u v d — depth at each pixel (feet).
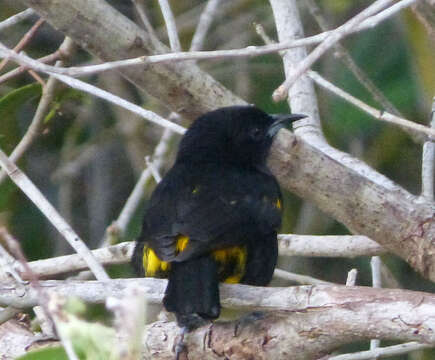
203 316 28.02
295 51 36.52
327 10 53.52
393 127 51.19
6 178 40.22
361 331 26.22
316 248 36.29
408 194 35.06
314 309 27.04
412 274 51.31
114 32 31.45
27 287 29.01
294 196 51.80
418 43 39.24
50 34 55.93
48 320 31.91
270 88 52.80
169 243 30.27
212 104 34.83
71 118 55.36
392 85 49.65
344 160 36.24
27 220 51.65
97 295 28.30
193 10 54.54
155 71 32.68
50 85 39.93
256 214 32.42
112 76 53.57
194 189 32.89
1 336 32.27
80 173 54.80
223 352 29.04
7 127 42.16
